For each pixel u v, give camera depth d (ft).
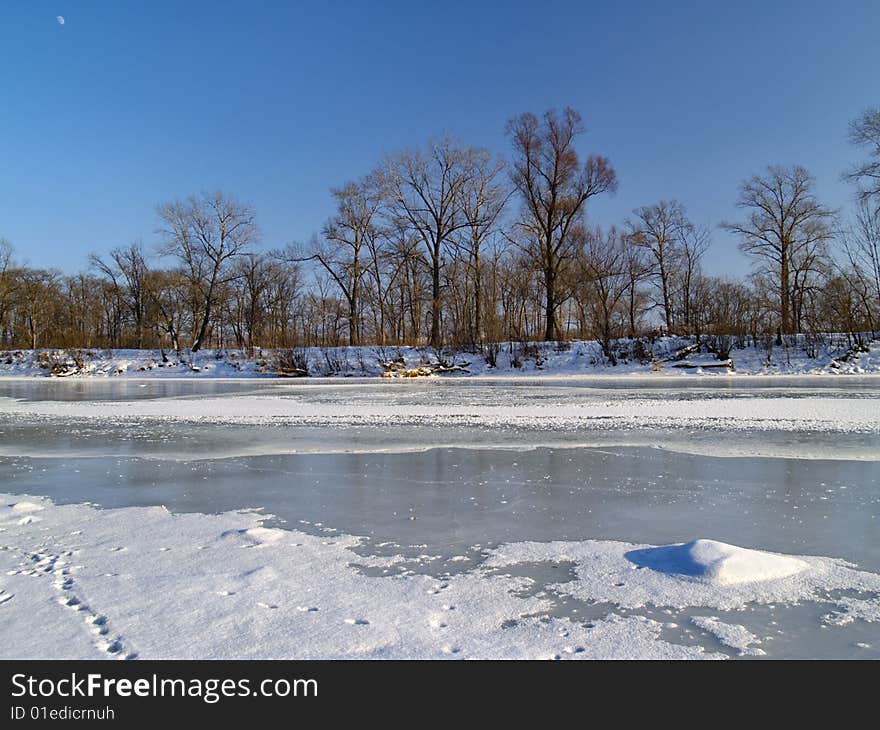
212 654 12.57
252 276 185.68
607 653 12.54
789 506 23.39
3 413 59.77
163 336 186.29
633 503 24.11
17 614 14.37
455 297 158.92
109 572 17.06
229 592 15.61
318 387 98.17
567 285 143.54
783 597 15.16
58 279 207.31
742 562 16.66
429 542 19.66
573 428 44.16
